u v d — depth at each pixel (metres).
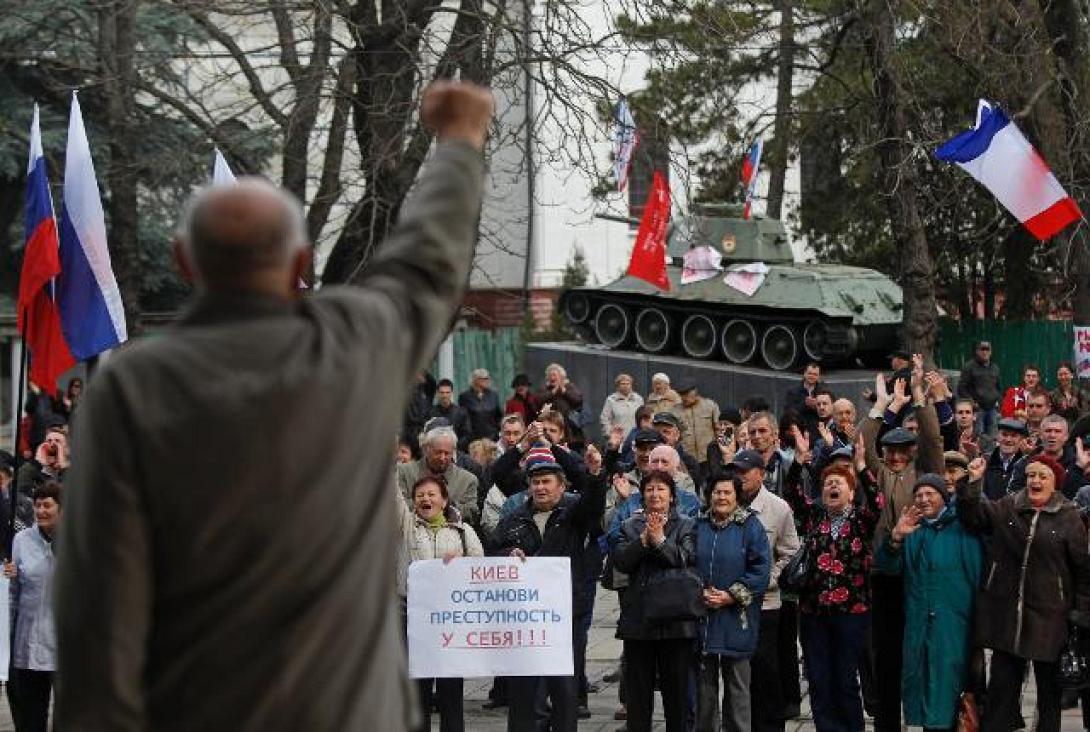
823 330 32.41
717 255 34.50
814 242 39.00
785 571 13.08
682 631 12.62
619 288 36.22
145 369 3.31
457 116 3.89
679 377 34.34
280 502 3.28
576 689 13.07
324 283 25.70
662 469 12.66
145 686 3.26
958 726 12.62
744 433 17.06
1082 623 12.28
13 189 40.81
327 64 24.83
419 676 12.48
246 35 40.22
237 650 3.26
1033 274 37.78
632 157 27.41
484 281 49.28
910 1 26.73
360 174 24.25
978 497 12.41
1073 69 29.02
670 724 12.77
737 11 32.91
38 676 13.19
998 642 12.38
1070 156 28.12
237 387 3.29
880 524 12.88
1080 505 14.03
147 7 33.47
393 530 3.47
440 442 15.07
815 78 37.62
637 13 23.86
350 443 3.36
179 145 27.88
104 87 26.08
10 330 40.38
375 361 3.43
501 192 48.47
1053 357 37.59
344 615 3.32
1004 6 27.19
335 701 3.29
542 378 37.22
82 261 14.42
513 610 12.50
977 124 20.25
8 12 27.52
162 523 3.25
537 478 13.33
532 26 25.17
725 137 37.22
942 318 38.59
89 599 3.22
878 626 13.23
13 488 13.42
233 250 3.38
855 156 32.47
